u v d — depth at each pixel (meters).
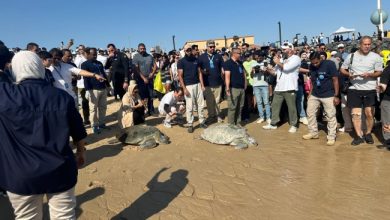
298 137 8.43
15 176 3.04
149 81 11.11
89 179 6.12
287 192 5.40
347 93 7.57
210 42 9.73
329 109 7.61
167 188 5.68
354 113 7.48
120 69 11.02
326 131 8.84
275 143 8.00
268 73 9.69
